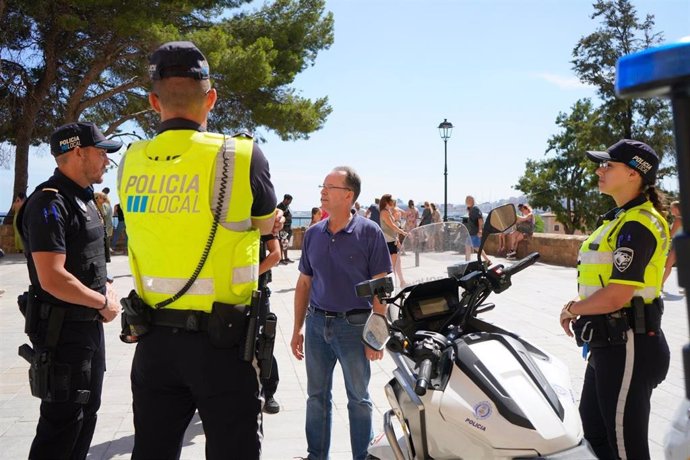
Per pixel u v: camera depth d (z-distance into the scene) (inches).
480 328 118.3
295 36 991.6
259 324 93.7
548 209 2945.4
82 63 935.7
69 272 123.2
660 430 184.4
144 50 857.5
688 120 36.7
